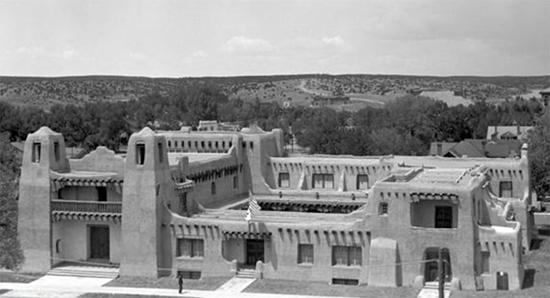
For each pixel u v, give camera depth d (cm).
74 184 8219
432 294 7062
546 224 10888
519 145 16412
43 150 8288
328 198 9988
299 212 9288
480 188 7950
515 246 7269
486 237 7350
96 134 19412
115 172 8481
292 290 7262
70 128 19475
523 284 7462
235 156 10281
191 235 7931
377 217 7519
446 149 16700
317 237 7675
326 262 7662
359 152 16175
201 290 7306
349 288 7319
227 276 7825
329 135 16625
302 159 10750
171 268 8000
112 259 8325
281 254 7756
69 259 8475
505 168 10038
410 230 7444
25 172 8325
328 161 10656
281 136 11425
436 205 7600
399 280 7462
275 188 10781
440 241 7369
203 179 9269
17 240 8275
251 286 7431
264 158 10719
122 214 7988
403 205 7462
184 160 8694
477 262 7381
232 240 8019
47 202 8250
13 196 8881
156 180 7925
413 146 17562
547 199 12494
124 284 7619
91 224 8419
